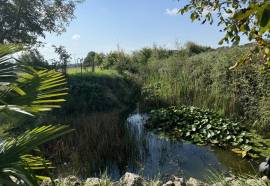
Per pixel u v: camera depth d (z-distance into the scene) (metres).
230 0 3.30
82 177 6.80
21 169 2.11
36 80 2.47
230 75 12.62
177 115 11.44
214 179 6.29
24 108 2.06
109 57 21.69
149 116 12.20
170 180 6.04
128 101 15.55
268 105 10.16
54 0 14.98
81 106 12.06
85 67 18.08
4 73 2.26
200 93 12.98
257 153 8.43
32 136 2.33
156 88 15.48
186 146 9.22
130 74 18.56
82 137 8.30
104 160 7.76
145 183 5.59
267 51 2.90
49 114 10.21
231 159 8.17
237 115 11.10
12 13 13.62
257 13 1.48
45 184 4.90
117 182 5.56
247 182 4.85
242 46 13.66
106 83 15.33
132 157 7.93
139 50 23.12
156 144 9.36
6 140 2.40
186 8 3.68
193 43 22.92
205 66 14.77
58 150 7.61
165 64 17.98
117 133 8.77
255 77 11.39
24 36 13.82
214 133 9.73
